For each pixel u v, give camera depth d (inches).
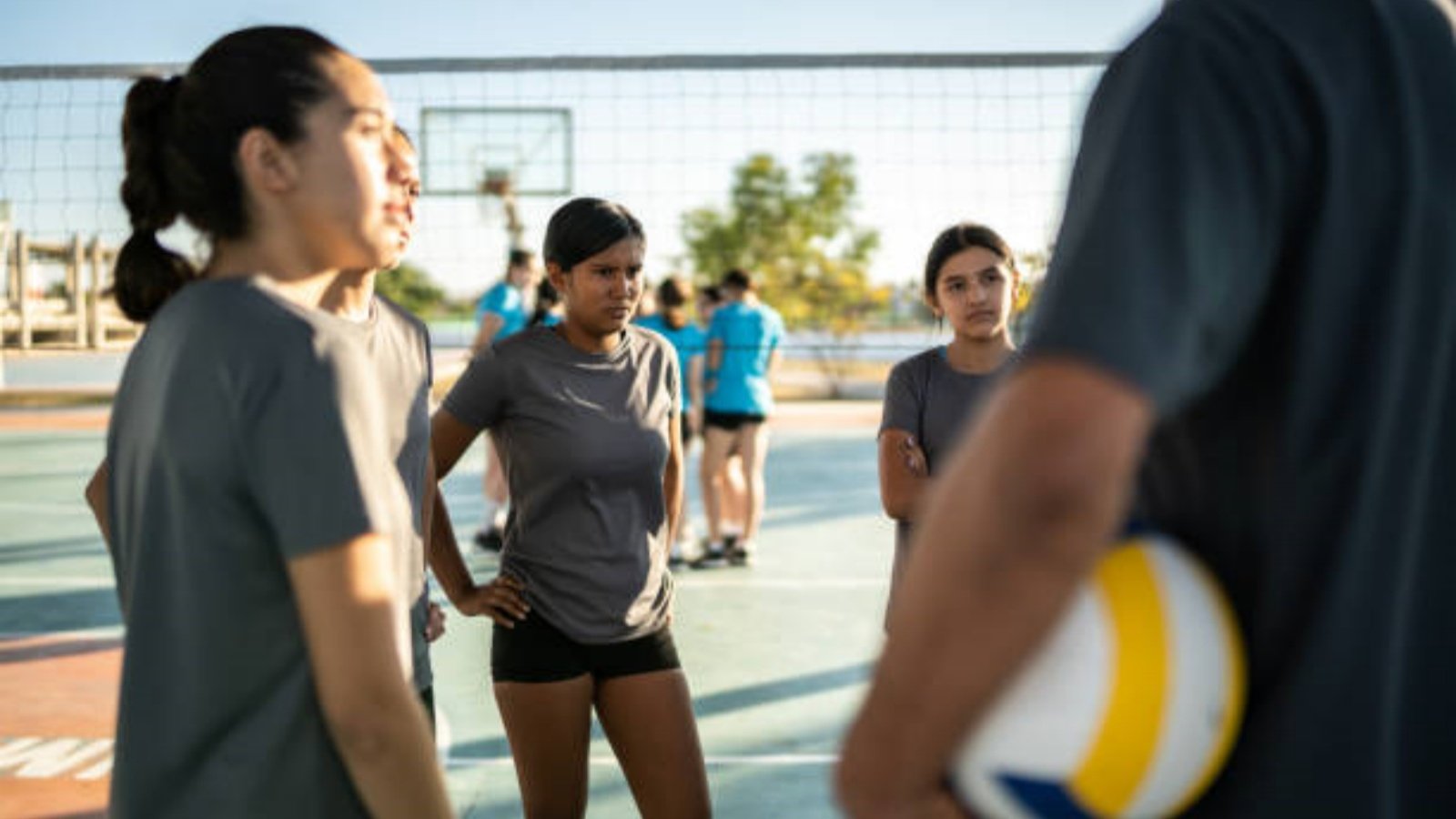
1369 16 29.7
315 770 47.4
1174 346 25.1
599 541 102.2
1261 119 27.5
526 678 102.0
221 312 46.0
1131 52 31.8
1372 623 29.0
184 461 45.4
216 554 45.6
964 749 29.6
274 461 44.4
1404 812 30.6
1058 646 29.1
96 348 249.4
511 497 106.5
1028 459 23.6
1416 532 29.3
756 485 288.4
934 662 24.7
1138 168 26.5
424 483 80.2
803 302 1045.8
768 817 138.0
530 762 103.1
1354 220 28.0
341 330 47.9
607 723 105.0
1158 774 28.9
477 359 106.1
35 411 715.4
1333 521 28.6
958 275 111.9
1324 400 28.6
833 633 222.7
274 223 52.4
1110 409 23.9
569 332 107.2
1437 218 28.6
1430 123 29.1
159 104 54.7
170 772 47.1
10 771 150.2
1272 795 29.2
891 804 26.6
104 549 313.0
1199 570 30.7
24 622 234.5
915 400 114.6
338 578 44.3
